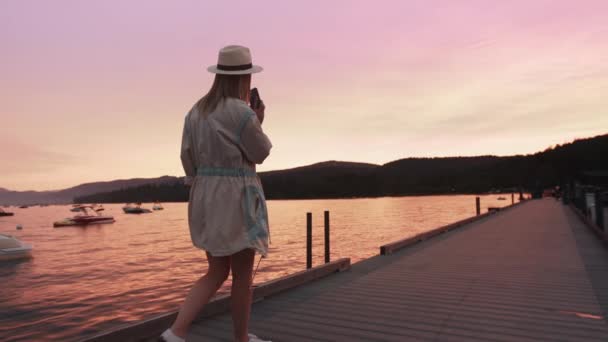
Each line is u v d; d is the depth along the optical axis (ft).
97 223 224.94
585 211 47.44
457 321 10.98
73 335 28.76
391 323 10.80
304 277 16.05
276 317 11.39
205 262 70.95
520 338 9.53
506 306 12.52
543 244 28.68
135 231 166.81
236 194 6.22
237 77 6.71
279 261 64.75
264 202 6.66
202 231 6.29
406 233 115.55
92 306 38.17
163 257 79.92
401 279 17.02
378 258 23.38
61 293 45.60
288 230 136.87
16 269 66.80
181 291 44.93
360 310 12.11
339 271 18.93
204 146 6.34
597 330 10.09
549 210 72.38
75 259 79.46
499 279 16.90
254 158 6.39
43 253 91.20
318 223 170.50
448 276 17.70
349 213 269.23
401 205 413.59
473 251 25.89
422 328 10.37
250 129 6.19
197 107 6.75
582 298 13.47
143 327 9.09
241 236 6.18
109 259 78.38
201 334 9.57
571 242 29.53
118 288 47.75
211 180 6.26
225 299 11.44
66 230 180.34
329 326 10.57
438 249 27.09
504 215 62.69
